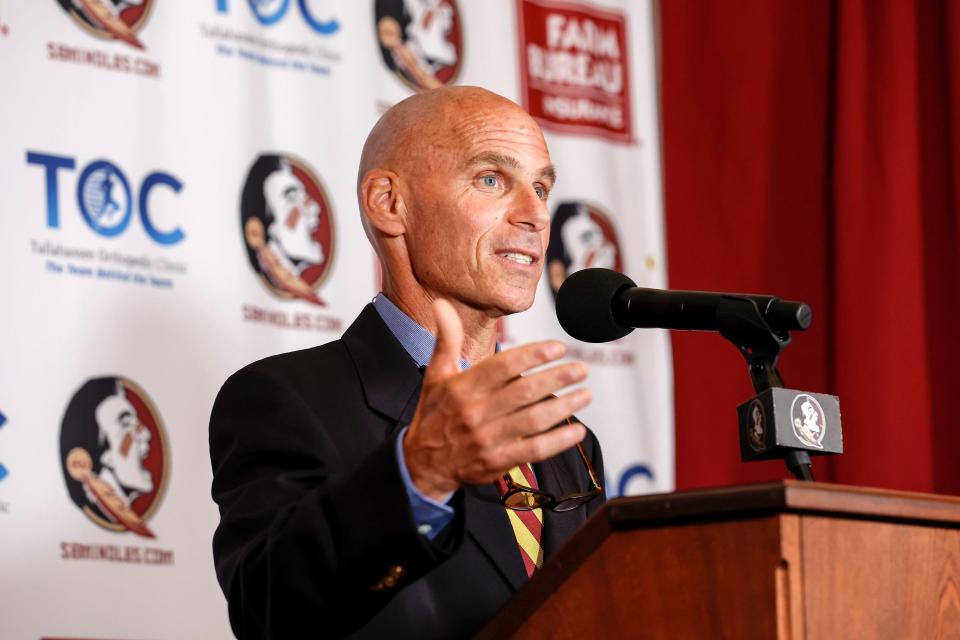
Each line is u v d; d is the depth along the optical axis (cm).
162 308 495
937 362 648
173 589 474
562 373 226
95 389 475
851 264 642
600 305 296
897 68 659
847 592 212
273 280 523
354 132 559
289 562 249
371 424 316
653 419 609
